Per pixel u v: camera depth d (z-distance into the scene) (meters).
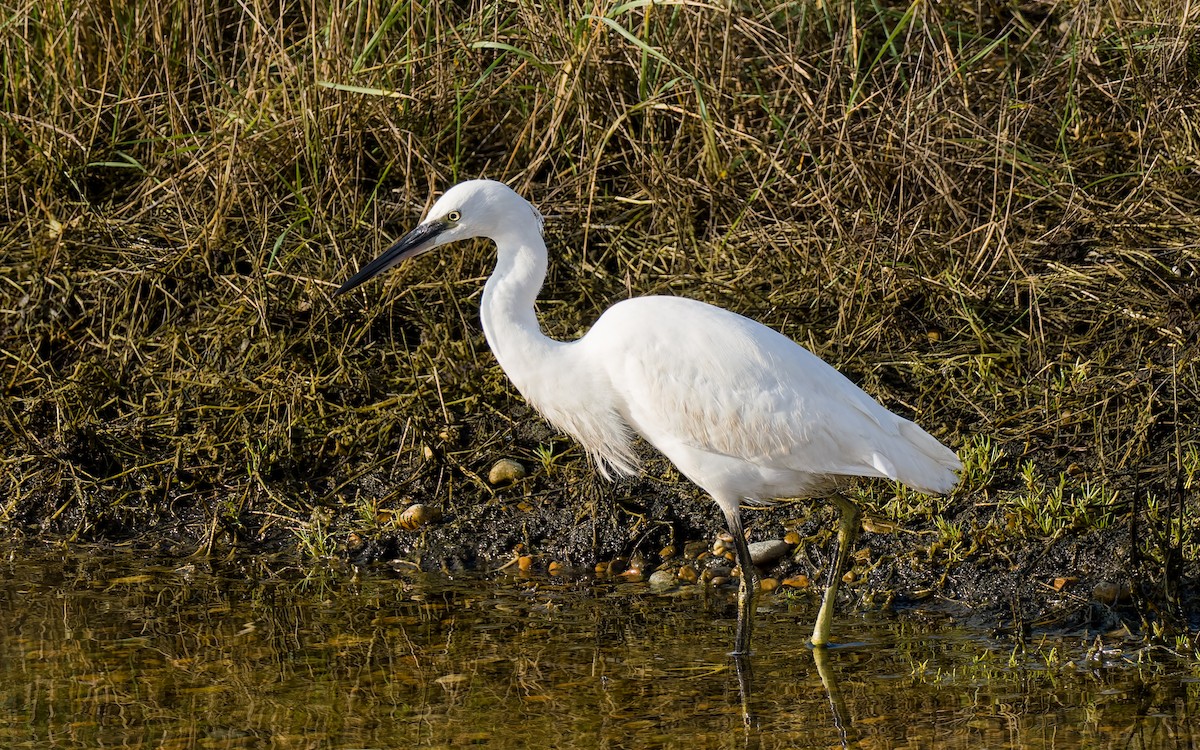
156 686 7.37
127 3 13.38
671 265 12.08
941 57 12.66
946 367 10.60
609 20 11.62
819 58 13.05
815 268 11.44
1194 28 12.20
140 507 10.31
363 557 9.66
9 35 13.34
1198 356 10.09
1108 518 8.97
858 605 8.62
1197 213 11.50
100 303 11.87
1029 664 7.57
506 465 10.25
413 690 7.30
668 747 6.54
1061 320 10.95
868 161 11.87
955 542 8.91
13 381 11.32
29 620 8.44
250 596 8.92
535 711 7.00
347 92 12.41
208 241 12.06
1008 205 11.10
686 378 8.02
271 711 7.03
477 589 9.05
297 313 11.74
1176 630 7.79
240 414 10.83
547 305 11.89
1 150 13.24
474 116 13.17
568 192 12.49
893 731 6.69
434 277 11.98
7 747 6.59
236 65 13.81
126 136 13.56
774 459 8.04
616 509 9.80
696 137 12.59
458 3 13.90
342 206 12.38
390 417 10.73
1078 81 12.55
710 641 8.05
